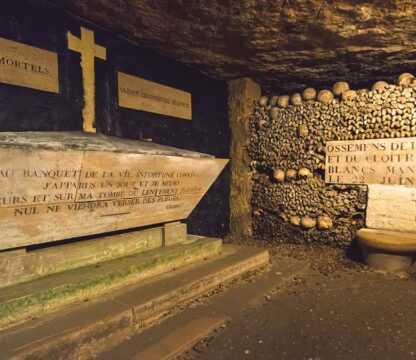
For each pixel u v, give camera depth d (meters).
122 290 2.92
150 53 4.50
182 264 3.64
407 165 4.62
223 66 5.18
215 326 2.70
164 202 3.57
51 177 2.45
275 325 2.77
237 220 6.07
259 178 6.12
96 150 2.64
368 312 3.03
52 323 2.27
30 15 3.18
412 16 3.48
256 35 4.04
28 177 2.32
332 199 5.27
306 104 5.57
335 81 5.84
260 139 6.04
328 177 5.32
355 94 5.12
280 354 2.34
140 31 3.96
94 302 2.64
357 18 3.57
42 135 2.80
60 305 2.51
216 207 5.76
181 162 3.45
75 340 2.17
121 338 2.46
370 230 4.73
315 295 3.45
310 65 5.05
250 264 4.07
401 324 2.79
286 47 4.38
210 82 5.69
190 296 3.14
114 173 2.88
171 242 3.84
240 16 3.60
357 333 2.64
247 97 5.96
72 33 3.54
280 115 5.82
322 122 5.40
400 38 4.00
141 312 2.64
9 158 2.17
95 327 2.29
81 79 3.62
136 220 3.33
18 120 3.09
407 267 4.22
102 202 2.92
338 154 5.23
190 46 4.39
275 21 3.69
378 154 4.86
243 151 6.10
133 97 4.22
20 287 2.45
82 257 2.97
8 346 1.97
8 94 3.02
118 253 3.28
